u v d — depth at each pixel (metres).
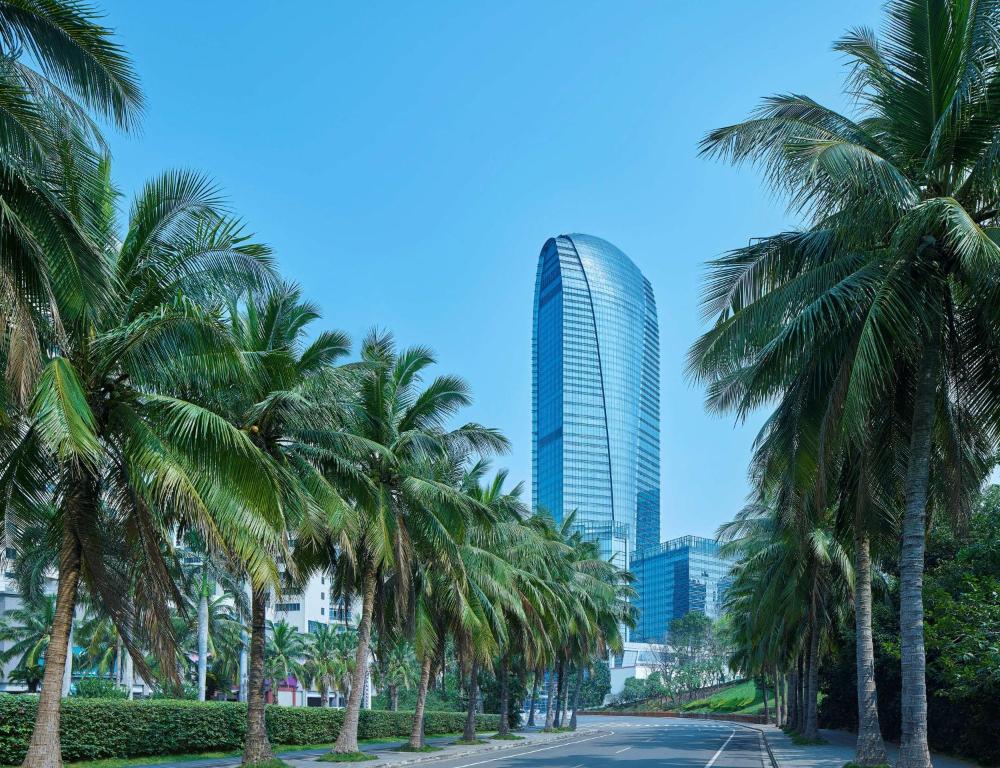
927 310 14.97
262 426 21.50
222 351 15.41
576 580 56.53
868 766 19.55
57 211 11.56
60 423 12.27
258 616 22.62
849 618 38.97
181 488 14.35
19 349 10.86
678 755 32.41
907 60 14.80
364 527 25.77
